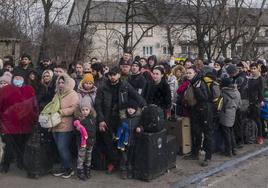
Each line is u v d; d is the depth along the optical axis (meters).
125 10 26.50
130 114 8.16
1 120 8.38
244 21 31.06
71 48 25.31
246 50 31.14
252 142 11.73
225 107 10.01
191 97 9.37
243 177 8.55
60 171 8.40
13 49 24.66
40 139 8.24
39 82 9.42
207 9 28.73
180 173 8.69
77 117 8.12
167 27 27.53
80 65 10.00
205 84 9.31
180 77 11.45
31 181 8.03
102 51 33.25
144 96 9.30
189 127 9.84
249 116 11.73
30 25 25.11
